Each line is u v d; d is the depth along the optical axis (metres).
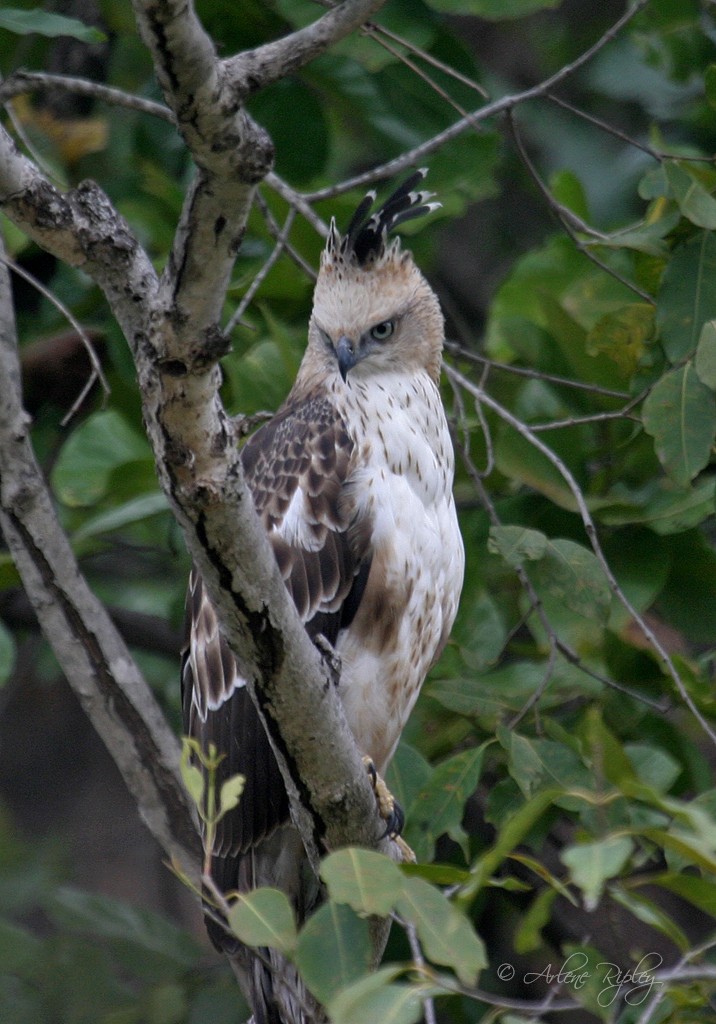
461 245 15.41
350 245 9.04
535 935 4.85
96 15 11.91
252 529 5.48
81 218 4.99
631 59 13.95
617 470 9.64
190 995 10.88
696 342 7.98
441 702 8.52
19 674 13.36
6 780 18.94
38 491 7.70
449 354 10.44
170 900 16.81
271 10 10.58
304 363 9.27
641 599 8.98
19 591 12.35
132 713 8.00
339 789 6.44
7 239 10.09
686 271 8.05
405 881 4.73
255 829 8.12
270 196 10.16
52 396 11.07
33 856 13.02
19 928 11.11
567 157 14.42
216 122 4.47
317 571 8.31
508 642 9.50
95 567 12.93
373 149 12.55
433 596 8.51
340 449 8.45
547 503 9.47
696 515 8.92
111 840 18.31
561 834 10.52
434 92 10.52
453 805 7.64
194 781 5.05
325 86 10.58
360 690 8.33
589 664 9.04
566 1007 5.25
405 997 4.39
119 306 5.08
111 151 11.84
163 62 4.36
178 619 10.97
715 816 6.80
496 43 15.82
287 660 5.90
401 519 8.36
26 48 11.30
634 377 9.00
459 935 4.58
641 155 13.52
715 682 9.48
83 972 10.95
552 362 9.90
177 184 11.29
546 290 10.38
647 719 9.18
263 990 7.48
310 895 8.29
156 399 5.11
